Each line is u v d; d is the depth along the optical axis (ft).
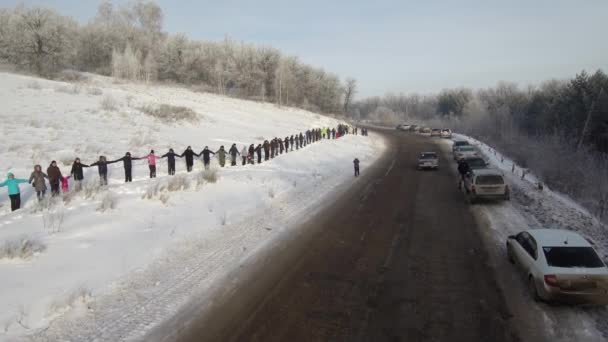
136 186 53.57
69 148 66.74
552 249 28.45
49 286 27.02
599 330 23.81
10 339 21.34
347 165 104.83
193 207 48.85
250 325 24.27
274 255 36.76
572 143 138.92
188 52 242.78
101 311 25.17
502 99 312.91
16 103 90.22
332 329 23.91
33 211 41.06
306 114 227.40
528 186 73.41
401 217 51.72
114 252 33.71
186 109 124.26
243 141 105.70
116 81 170.30
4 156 57.52
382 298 28.12
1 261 29.58
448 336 23.13
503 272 32.94
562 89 222.89
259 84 253.44
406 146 169.27
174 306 26.43
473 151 113.70
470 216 52.31
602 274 26.02
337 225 47.62
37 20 151.43
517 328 24.00
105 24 239.50
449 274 32.58
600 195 84.33
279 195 61.36
